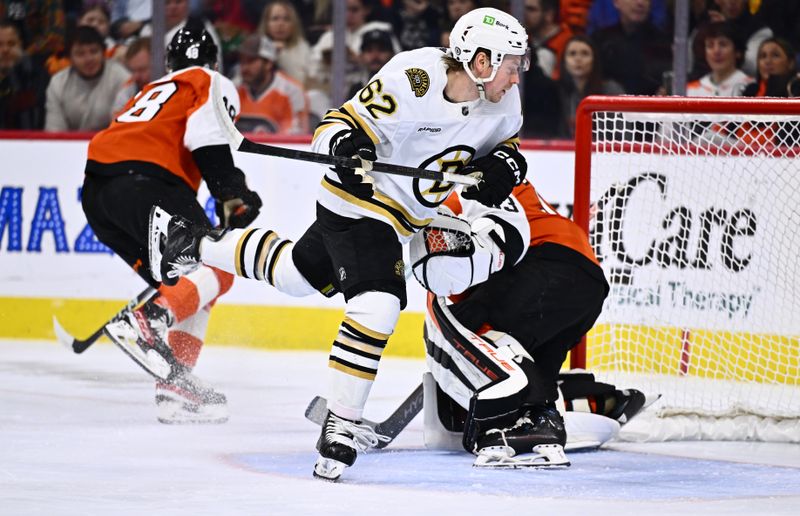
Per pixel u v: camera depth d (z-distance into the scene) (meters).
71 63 24.80
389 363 20.48
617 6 23.58
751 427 14.06
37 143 22.78
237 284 22.16
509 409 11.76
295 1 24.81
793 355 17.34
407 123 10.88
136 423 14.08
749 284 17.50
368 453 12.59
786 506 9.80
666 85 23.62
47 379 17.77
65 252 22.69
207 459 11.77
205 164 14.65
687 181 17.44
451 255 11.30
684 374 17.73
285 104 25.17
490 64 10.83
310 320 21.78
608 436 13.05
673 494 10.34
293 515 9.04
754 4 22.98
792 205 17.27
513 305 12.32
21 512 8.99
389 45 24.55
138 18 24.59
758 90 23.17
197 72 14.91
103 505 9.31
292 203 22.06
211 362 20.06
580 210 15.12
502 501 9.84
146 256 14.91
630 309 17.52
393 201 10.97
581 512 9.38
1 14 24.72
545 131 23.94
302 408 15.58
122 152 14.73
